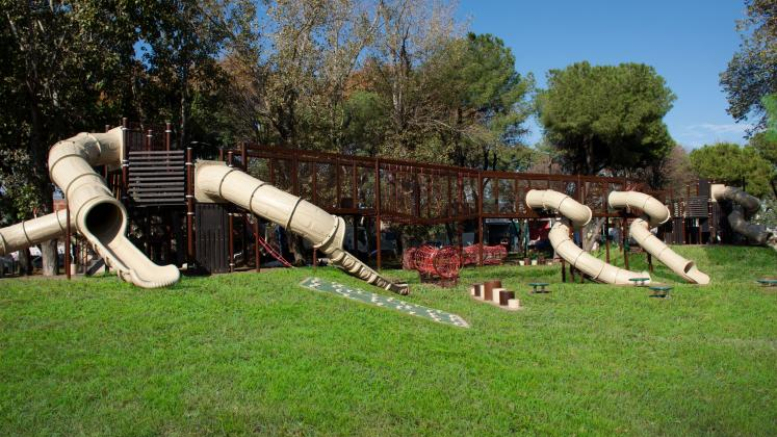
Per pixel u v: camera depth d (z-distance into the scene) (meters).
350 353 10.15
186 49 27.41
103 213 16.48
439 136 37.78
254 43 30.12
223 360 9.55
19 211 24.14
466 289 19.70
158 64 27.23
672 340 13.19
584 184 30.86
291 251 27.97
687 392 9.59
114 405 7.93
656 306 17.55
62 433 7.24
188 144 30.19
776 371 10.84
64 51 23.14
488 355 10.94
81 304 12.48
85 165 16.78
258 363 9.48
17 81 22.30
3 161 25.19
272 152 20.02
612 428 7.97
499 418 8.03
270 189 17.73
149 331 10.90
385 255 38.41
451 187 29.47
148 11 23.94
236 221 22.91
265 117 31.03
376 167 23.55
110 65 23.36
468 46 40.78
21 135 24.42
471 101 41.31
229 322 11.69
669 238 39.81
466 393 8.88
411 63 35.66
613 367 10.77
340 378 9.02
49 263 22.89
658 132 43.41
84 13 22.34
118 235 15.80
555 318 15.30
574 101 42.66
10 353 9.57
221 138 34.62
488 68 42.72
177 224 20.30
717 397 9.37
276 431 7.37
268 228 31.62
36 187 23.48
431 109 36.91
